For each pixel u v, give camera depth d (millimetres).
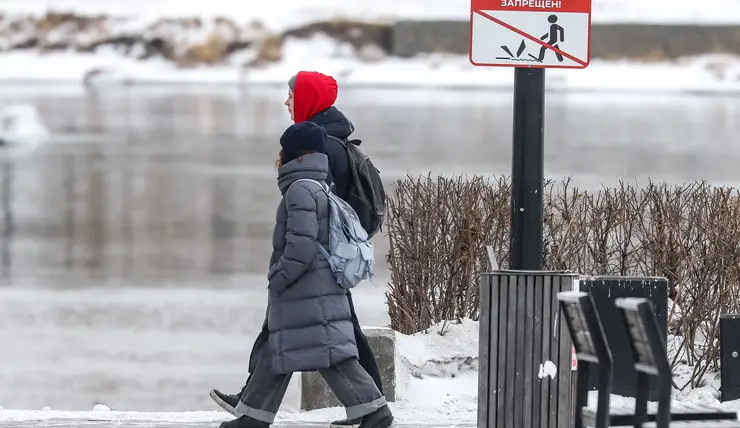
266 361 27688
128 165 153125
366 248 27328
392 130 198375
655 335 20219
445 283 38219
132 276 71688
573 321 22734
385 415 27406
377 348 33406
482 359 26578
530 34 27562
